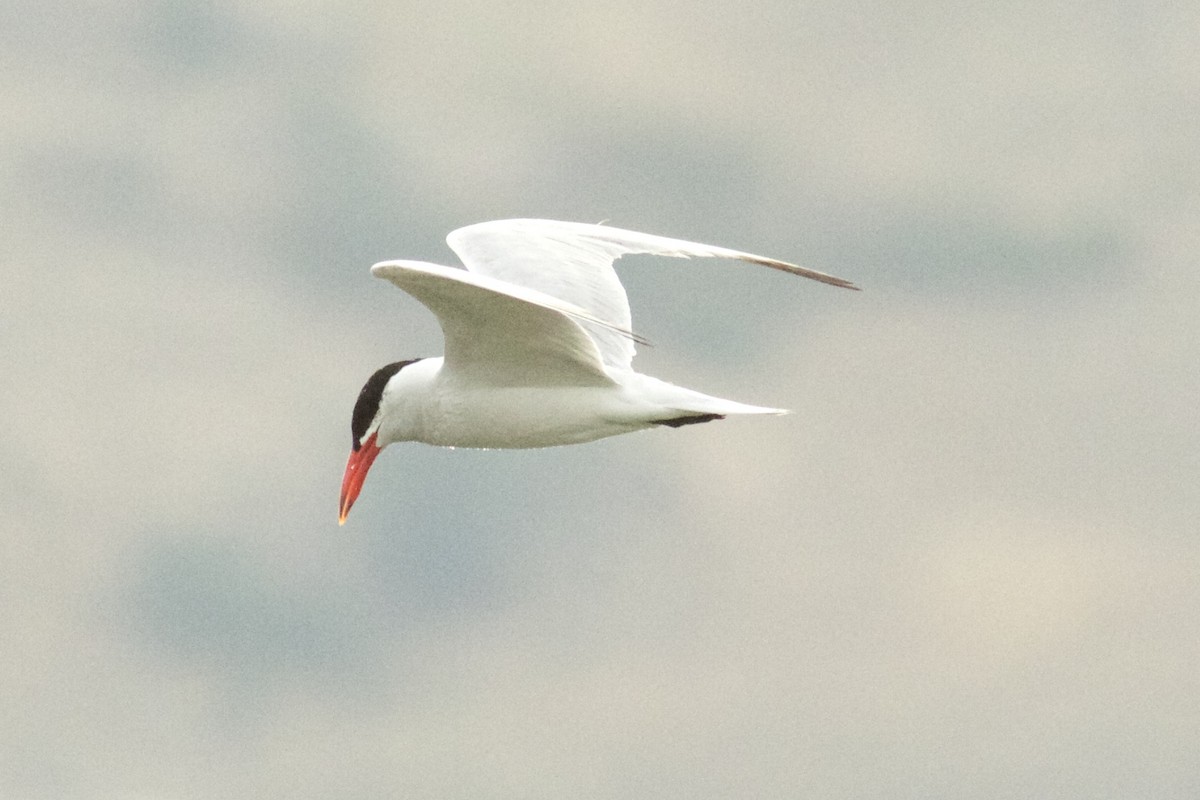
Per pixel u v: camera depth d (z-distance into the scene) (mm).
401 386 12453
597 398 11836
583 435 12016
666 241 12703
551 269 12828
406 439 12734
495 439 12234
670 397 11766
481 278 9938
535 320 11328
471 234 13281
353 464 12742
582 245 13070
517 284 12641
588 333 12219
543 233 13180
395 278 10672
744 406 11633
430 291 11008
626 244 12969
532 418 11969
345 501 12688
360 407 12680
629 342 12594
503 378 11977
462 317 11477
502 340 11680
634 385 11844
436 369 12352
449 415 12227
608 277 12891
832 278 11539
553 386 11914
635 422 11852
